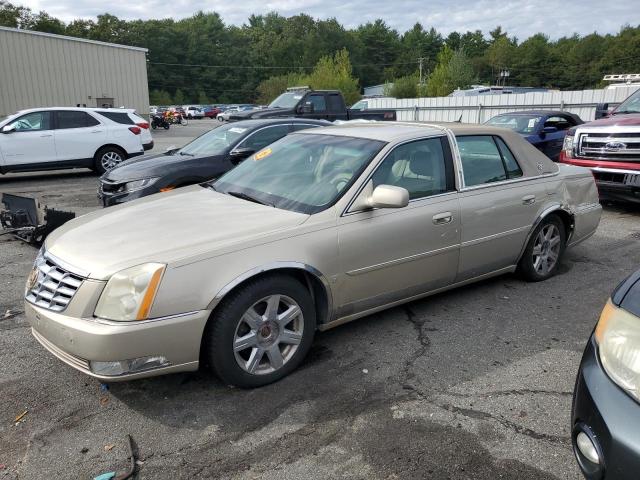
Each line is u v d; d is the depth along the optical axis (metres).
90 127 13.08
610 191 8.09
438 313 4.60
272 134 8.08
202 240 3.28
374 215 3.84
